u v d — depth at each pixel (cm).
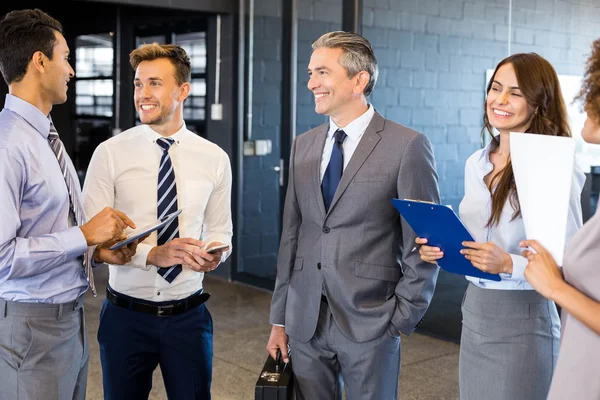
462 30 427
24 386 202
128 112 755
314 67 228
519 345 205
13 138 196
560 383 157
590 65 154
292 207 247
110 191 249
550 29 387
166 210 248
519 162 165
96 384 384
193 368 252
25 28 200
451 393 380
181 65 249
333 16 525
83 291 217
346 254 227
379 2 478
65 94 211
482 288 212
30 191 199
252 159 618
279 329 250
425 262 222
